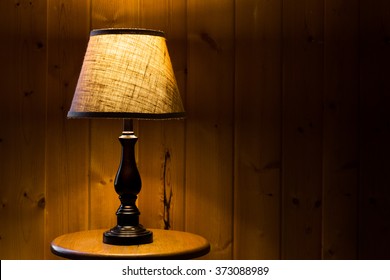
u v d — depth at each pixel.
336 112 2.55
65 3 2.49
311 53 2.54
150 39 2.16
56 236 2.52
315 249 2.57
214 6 2.52
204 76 2.53
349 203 2.56
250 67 2.53
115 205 2.54
